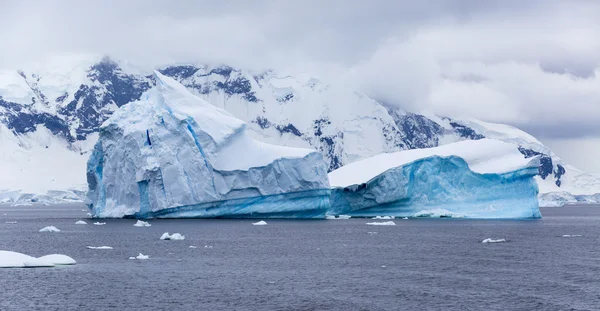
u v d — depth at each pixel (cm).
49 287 7419
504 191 16888
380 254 10431
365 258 9950
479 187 16800
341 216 17712
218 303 6881
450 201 16812
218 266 9025
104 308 6650
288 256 10094
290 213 16350
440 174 16800
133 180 15462
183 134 15262
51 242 11962
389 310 6694
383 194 16712
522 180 17112
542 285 7881
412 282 8006
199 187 15288
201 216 15488
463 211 16688
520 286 7819
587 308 6812
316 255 10244
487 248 11356
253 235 13200
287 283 7875
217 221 16350
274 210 15912
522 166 16875
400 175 16588
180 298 7062
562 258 10162
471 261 9719
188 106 15812
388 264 9362
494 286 7806
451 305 6900
